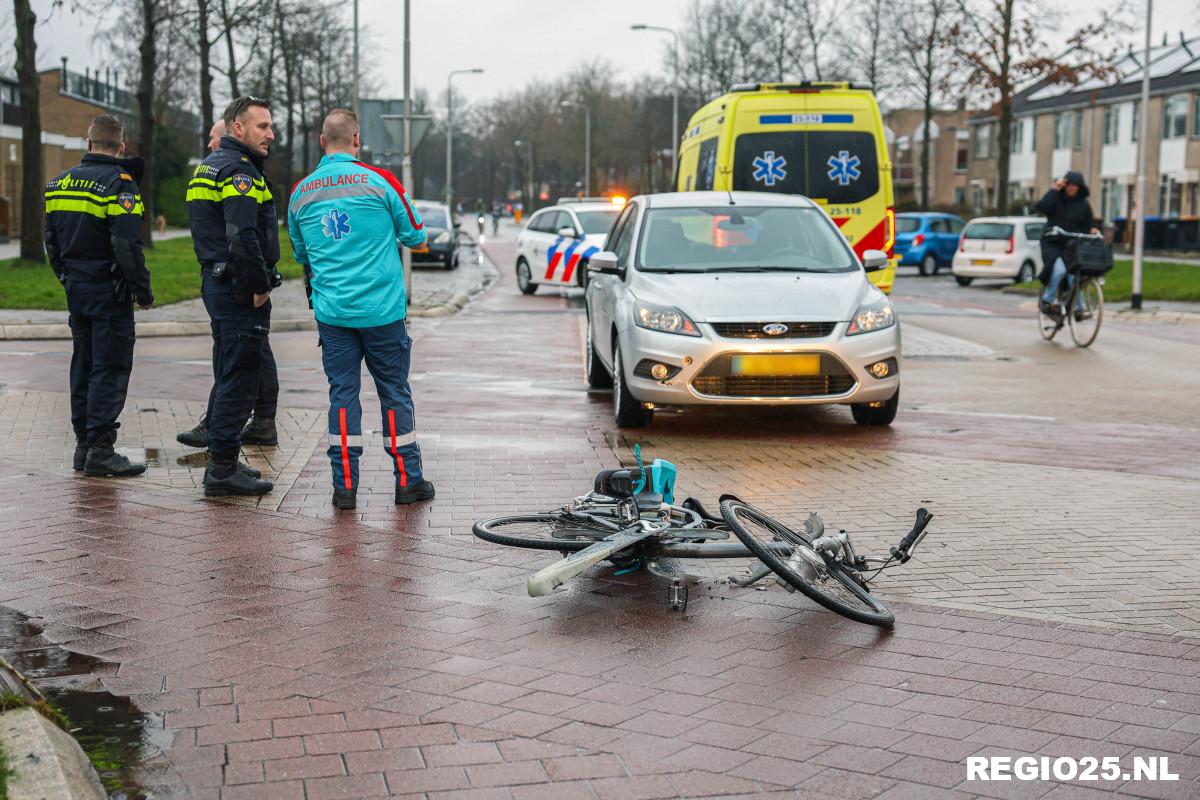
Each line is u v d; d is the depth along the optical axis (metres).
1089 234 16.05
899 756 3.75
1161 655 4.63
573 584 5.45
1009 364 14.07
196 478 7.32
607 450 8.48
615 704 4.12
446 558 5.79
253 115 6.83
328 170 6.65
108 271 7.14
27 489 6.98
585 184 91.56
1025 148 66.75
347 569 5.60
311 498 6.90
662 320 9.05
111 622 4.86
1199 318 20.72
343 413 6.66
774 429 9.55
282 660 4.48
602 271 10.16
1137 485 7.55
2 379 11.54
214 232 6.75
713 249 9.97
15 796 3.16
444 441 8.71
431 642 4.69
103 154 7.14
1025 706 4.14
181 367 12.59
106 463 7.29
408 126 22.39
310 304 6.80
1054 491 7.37
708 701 4.15
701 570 5.68
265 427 8.33
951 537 6.30
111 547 5.88
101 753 3.70
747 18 57.25
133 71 41.06
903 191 83.25
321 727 3.90
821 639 4.78
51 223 7.16
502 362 13.77
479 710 4.05
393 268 6.68
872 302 9.33
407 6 22.38
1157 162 55.00
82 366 7.39
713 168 15.63
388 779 3.54
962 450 8.71
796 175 15.12
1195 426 9.87
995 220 32.28
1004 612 5.12
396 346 6.73
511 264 40.62
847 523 6.57
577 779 3.56
